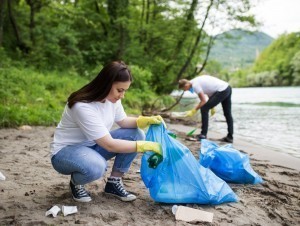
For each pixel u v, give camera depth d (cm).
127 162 302
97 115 268
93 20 1867
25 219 260
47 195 310
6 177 362
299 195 344
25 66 1360
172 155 294
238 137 701
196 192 294
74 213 272
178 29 1809
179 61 1916
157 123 296
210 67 2250
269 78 5766
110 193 311
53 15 1723
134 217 271
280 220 281
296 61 5250
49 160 443
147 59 1853
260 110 1243
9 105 797
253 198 328
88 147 284
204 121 641
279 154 542
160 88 1842
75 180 283
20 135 611
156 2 1884
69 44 1574
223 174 368
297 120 948
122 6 1788
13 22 1441
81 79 1385
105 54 1805
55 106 896
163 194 291
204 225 261
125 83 266
